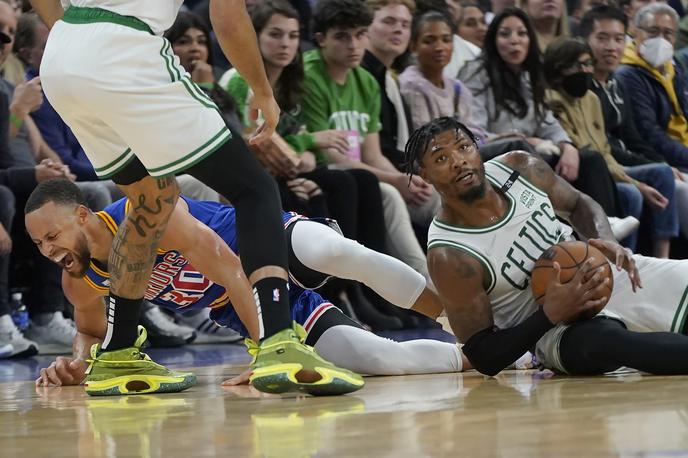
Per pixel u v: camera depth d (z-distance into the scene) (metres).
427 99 15.20
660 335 6.83
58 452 4.44
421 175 7.38
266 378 5.67
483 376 7.69
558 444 4.00
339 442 4.28
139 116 5.62
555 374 7.51
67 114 5.86
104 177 6.09
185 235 7.14
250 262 5.71
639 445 3.91
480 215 7.40
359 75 14.84
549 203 7.69
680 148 17.80
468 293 7.30
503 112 15.56
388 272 7.88
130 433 4.93
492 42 15.56
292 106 13.91
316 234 7.97
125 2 5.74
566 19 18.06
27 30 13.30
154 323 13.02
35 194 7.21
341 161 14.23
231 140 5.77
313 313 8.24
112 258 6.59
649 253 16.89
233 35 5.66
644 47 17.89
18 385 8.45
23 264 12.85
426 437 4.33
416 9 16.70
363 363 8.01
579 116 16.39
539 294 7.20
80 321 8.11
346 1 14.20
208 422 5.18
